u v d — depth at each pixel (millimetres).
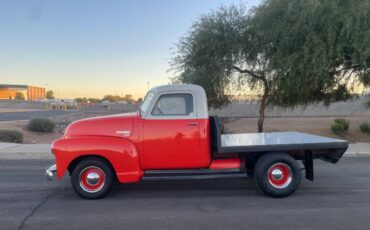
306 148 7199
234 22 17531
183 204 6785
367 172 9773
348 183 8445
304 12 14875
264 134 9414
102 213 6273
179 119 7207
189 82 17797
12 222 5836
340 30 14523
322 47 14266
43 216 6133
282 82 16172
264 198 7164
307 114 35219
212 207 6578
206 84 17547
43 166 11180
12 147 14766
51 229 5512
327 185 8234
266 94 18438
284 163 7160
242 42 17312
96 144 6980
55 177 9383
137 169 7078
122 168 7035
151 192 7680
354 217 5961
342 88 17547
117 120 7223
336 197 7215
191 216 6070
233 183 8414
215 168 7375
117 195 7457
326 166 10727
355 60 14305
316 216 6020
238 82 18359
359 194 7441
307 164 7527
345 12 14320
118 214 6211
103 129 7184
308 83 15672
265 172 7133
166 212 6301
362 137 21781
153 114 7215
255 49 17047
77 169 7059
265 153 7379
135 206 6676
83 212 6340
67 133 7266
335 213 6176
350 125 26703
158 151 7172
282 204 6742
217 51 17422
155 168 7262
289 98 18125
